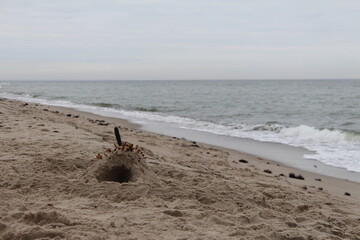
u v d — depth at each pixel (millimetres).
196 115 27484
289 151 13141
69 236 3283
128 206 4387
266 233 3885
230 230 3896
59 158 6211
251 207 4906
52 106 29422
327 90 83875
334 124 22250
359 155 12391
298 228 4336
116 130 5715
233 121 23609
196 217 4180
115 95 60625
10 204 4078
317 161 11477
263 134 17594
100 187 4926
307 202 5934
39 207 4086
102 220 3775
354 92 72250
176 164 7543
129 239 3379
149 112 29531
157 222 3865
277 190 6457
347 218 5203
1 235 3215
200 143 14039
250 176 7949
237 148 13562
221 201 4961
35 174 5379
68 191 4879
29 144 7469
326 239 4059
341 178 9375
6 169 5566
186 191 5117
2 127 10031
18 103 24203
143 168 5551
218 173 7242
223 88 103438
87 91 77938
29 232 3256
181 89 95688
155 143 11586
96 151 7102
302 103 42344
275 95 61688
